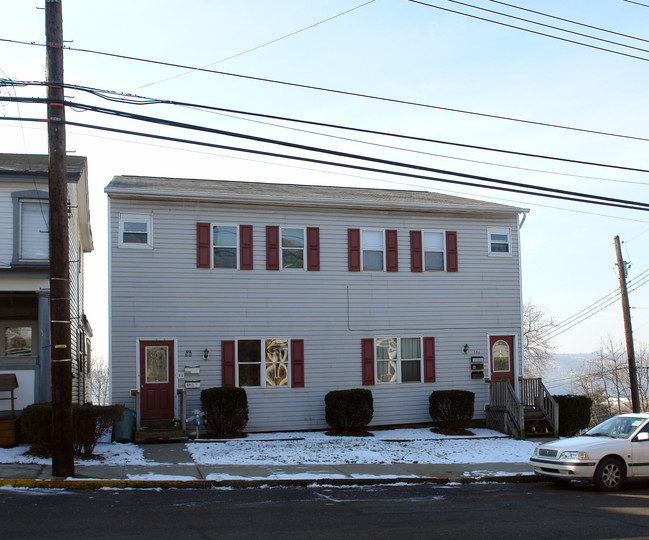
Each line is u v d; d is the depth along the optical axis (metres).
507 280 23.64
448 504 11.53
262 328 20.83
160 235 20.16
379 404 21.77
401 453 17.36
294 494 12.41
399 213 22.67
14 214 17.98
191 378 19.94
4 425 16.16
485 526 9.70
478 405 22.70
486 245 23.55
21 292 18.62
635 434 13.71
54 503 10.89
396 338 22.16
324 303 21.53
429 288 22.69
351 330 21.69
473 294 23.16
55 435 12.97
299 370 21.05
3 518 9.71
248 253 20.92
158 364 19.81
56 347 13.05
